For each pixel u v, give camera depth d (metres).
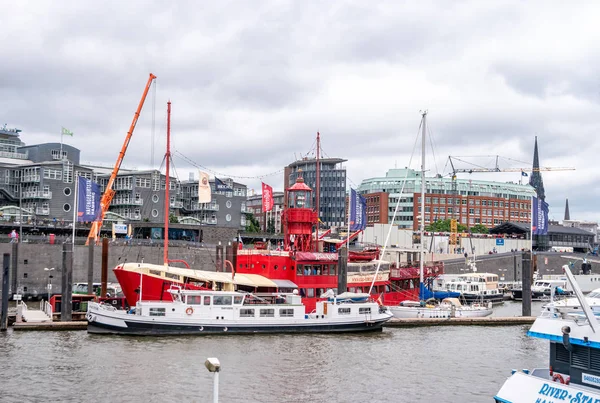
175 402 44.47
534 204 110.50
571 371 33.91
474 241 180.88
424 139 98.94
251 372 53.44
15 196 168.75
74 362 55.53
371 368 56.22
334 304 75.62
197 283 80.50
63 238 123.31
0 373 51.41
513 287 139.75
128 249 119.38
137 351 60.47
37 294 109.31
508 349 66.69
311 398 46.31
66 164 170.62
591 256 182.88
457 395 47.84
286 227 92.25
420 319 84.69
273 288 85.88
